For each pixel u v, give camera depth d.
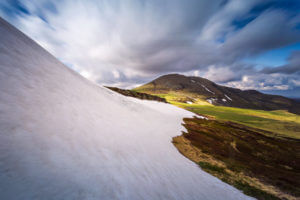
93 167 6.00
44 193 3.64
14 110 5.85
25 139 4.99
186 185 8.80
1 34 11.12
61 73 16.14
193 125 42.53
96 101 17.83
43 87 9.86
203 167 13.52
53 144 5.75
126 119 19.86
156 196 6.36
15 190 3.32
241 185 11.39
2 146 4.19
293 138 46.56
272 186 12.49
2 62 8.25
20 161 4.11
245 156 21.16
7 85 6.94
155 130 22.64
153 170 9.00
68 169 4.99
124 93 76.31
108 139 10.14
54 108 8.63
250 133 42.22
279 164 20.11
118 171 6.80
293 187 12.88
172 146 17.75
